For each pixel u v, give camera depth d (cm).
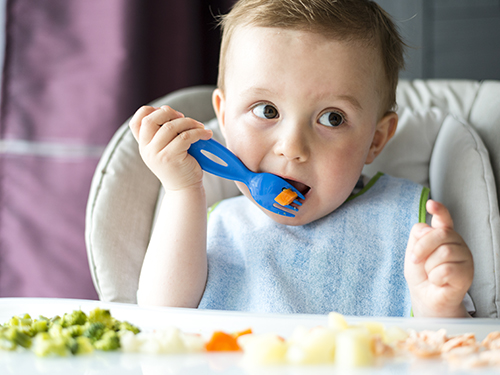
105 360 36
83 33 154
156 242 80
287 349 37
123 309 53
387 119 93
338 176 80
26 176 156
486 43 171
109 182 93
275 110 79
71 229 156
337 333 37
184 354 39
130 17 151
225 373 33
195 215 80
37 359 36
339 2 83
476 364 35
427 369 35
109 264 88
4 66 152
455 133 97
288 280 83
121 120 153
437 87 116
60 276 156
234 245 89
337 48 78
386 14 94
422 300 62
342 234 86
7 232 157
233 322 50
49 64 155
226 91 86
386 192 91
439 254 59
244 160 80
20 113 155
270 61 77
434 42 175
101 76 153
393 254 83
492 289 79
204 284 82
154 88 158
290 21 79
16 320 45
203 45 172
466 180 88
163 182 79
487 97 107
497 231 82
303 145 77
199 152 77
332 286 82
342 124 80
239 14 86
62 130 155
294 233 87
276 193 77
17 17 153
